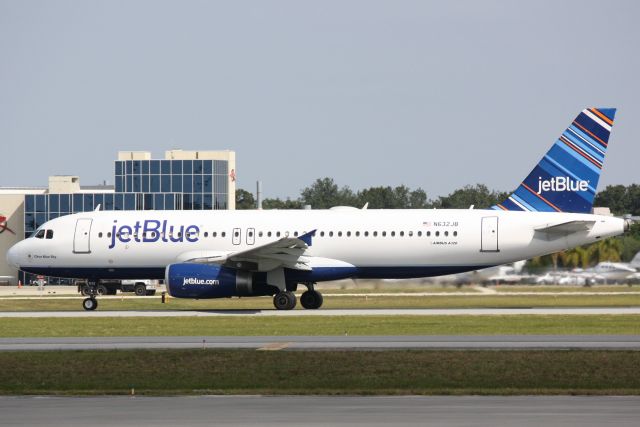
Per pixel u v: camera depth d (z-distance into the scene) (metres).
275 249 179.88
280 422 76.44
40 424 76.31
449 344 122.38
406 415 79.69
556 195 190.38
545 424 74.31
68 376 105.44
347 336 134.38
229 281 183.12
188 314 179.00
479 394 93.56
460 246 188.25
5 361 113.44
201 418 78.81
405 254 189.62
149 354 116.00
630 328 142.50
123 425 75.56
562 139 190.75
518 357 110.62
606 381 98.81
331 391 95.31
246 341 129.00
